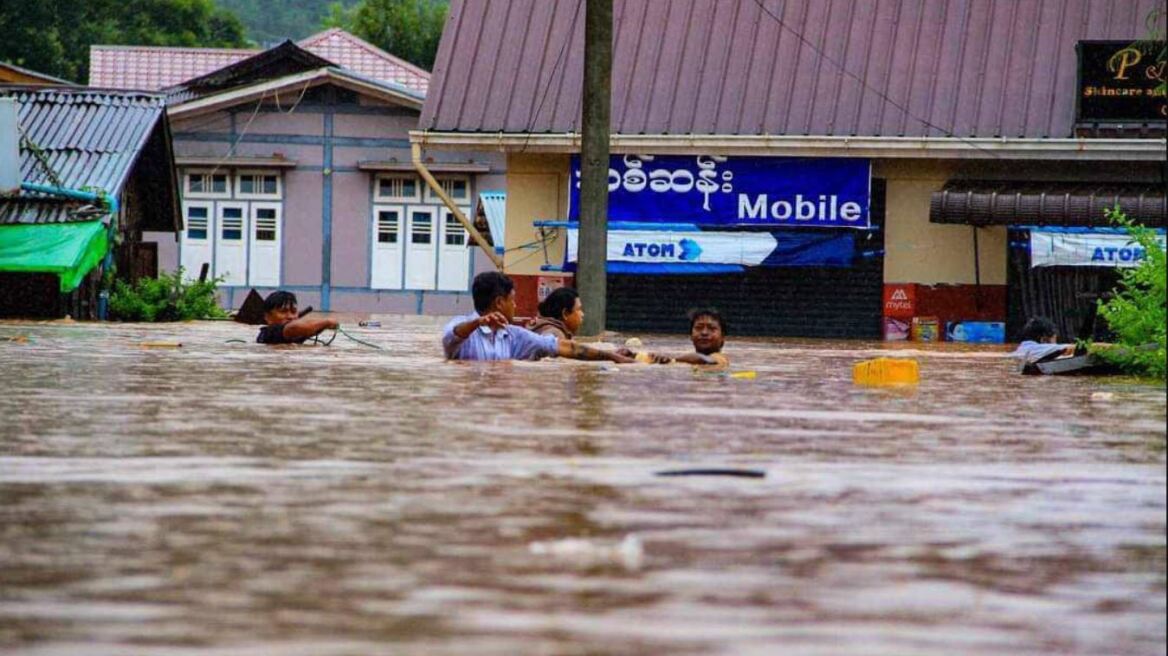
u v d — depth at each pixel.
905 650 7.10
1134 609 8.03
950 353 44.72
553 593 8.06
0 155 65.88
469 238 102.19
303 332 36.72
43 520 10.16
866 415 18.69
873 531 10.07
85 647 6.87
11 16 143.25
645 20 73.25
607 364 28.92
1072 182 68.62
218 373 25.39
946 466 13.55
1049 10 70.75
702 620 7.55
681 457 13.84
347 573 8.52
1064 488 12.23
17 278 64.62
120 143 71.75
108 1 150.62
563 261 71.38
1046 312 68.75
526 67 72.44
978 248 69.44
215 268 105.75
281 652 6.80
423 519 10.28
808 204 69.62
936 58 70.25
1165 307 27.75
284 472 12.62
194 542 9.39
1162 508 11.26
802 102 69.81
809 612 7.77
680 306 71.75
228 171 105.25
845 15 72.06
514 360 29.23
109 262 70.75
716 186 70.12
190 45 156.12
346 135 104.94
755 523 10.28
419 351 34.34
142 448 14.20
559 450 14.29
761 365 32.59
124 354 31.95
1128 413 19.44
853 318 70.56
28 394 20.61
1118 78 66.69
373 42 152.00
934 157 68.06
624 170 70.56
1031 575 8.80
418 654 6.79
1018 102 68.62
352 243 105.31
